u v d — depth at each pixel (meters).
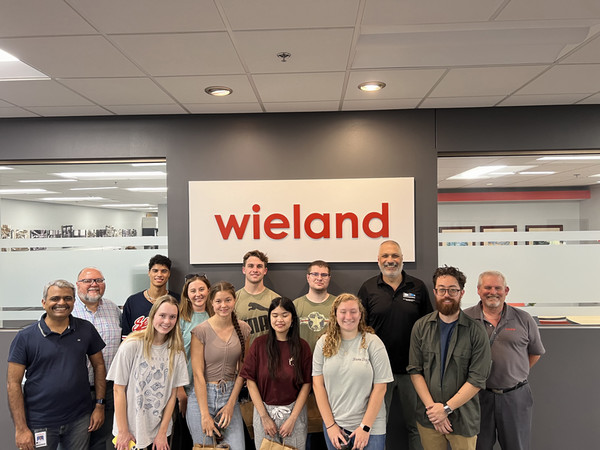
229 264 3.60
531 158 3.83
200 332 2.71
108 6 1.92
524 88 3.06
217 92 3.07
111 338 3.18
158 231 3.73
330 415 2.49
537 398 3.47
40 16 2.00
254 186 3.59
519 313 2.80
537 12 2.08
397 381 3.12
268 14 2.02
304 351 2.69
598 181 4.46
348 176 3.58
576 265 3.62
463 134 3.53
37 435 2.55
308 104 3.39
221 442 2.64
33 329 2.61
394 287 3.17
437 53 2.53
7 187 3.82
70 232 3.79
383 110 3.56
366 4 1.95
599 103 3.45
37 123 3.66
